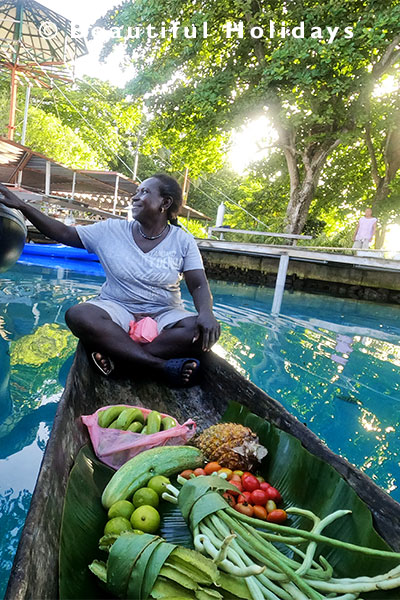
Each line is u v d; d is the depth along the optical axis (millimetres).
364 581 1375
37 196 12781
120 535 1457
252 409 2469
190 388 3059
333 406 3736
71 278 9008
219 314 7281
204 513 1537
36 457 2502
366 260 9242
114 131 30031
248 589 1352
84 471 1913
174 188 3186
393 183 17469
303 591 1351
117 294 3287
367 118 14117
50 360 4094
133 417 2359
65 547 1423
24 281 8227
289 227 15820
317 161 15258
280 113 13125
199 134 15594
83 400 2443
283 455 2113
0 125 22031
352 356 5426
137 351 2881
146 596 1286
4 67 19594
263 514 1813
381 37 11461
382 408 3783
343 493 1722
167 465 2010
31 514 1296
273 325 6832
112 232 3264
